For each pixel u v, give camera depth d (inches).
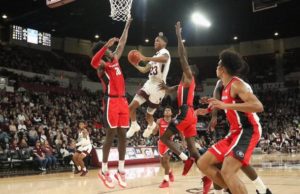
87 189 234.4
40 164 465.4
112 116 177.6
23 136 489.7
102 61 179.2
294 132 823.7
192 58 1122.7
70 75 919.0
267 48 1077.1
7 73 743.7
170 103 904.9
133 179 299.7
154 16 859.4
